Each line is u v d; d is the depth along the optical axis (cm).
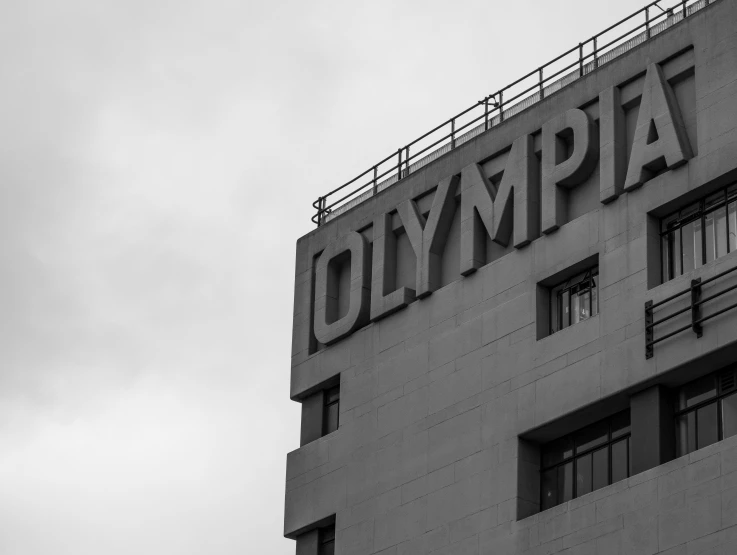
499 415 9869
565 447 9700
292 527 10800
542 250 9981
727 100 9406
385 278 10825
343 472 10631
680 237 9494
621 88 9938
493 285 10175
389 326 10712
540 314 9906
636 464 9194
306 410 11150
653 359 9244
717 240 9325
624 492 9125
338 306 11188
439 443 10131
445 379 10250
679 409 9238
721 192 9388
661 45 9806
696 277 9212
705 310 9144
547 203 10019
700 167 9394
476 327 10188
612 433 9512
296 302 11406
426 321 10481
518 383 9838
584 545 9200
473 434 9969
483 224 10369
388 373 10600
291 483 10931
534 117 10294
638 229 9556
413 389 10406
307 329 11238
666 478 8962
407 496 10188
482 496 9788
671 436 9194
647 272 9450
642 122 9700
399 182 10994
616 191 9712
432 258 10556
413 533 10062
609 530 9112
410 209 10806
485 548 9656
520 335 9931
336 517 10556
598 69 10056
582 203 9956
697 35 9650
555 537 9350
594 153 9931
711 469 8800
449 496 9956
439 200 10619
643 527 8969
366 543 10300
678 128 9562
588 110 10062
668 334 9219
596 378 9456
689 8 9975
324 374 11012
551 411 9612
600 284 9625
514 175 10250
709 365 9094
